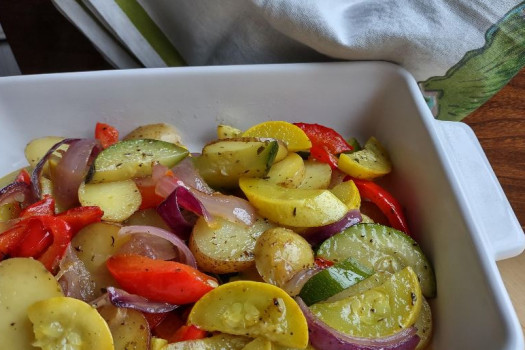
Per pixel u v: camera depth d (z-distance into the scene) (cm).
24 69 48
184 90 41
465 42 39
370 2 41
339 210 35
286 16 39
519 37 38
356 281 34
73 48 48
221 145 37
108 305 32
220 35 43
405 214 39
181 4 42
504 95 44
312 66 41
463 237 33
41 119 41
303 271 33
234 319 32
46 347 30
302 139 39
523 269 43
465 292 33
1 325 31
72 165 37
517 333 30
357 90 41
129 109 42
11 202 36
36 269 32
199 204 35
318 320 32
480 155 41
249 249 35
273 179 37
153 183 36
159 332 33
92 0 41
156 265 32
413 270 35
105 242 34
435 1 39
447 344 33
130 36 43
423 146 38
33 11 46
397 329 33
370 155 40
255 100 42
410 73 41
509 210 39
